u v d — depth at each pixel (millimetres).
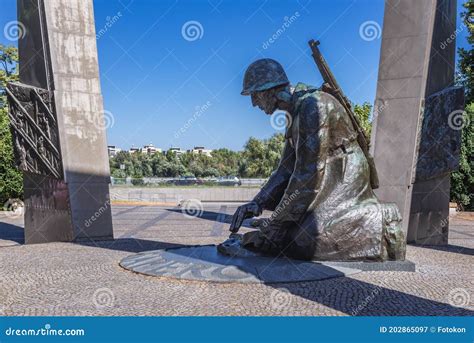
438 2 12109
